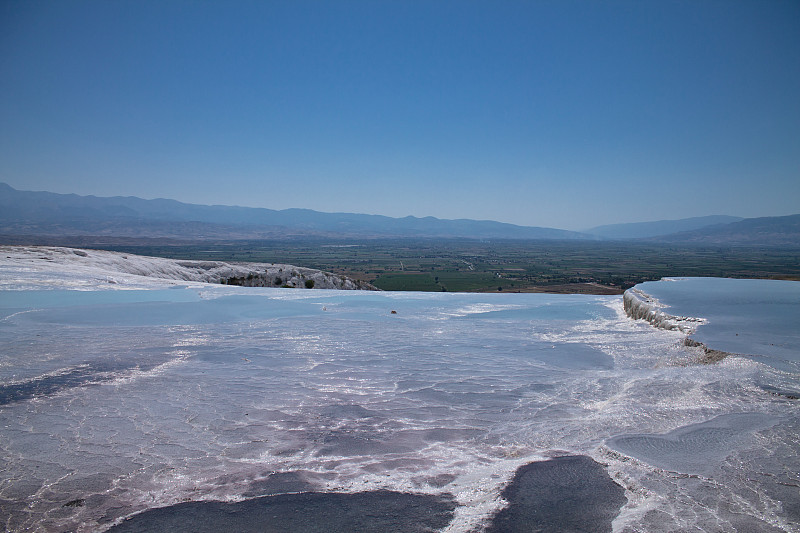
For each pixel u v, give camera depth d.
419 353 7.54
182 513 3.10
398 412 4.94
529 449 4.05
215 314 11.14
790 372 5.73
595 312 12.15
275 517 3.05
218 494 3.33
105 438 4.20
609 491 3.32
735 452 3.79
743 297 11.29
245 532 2.89
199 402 5.15
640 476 3.48
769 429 4.21
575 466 3.71
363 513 3.10
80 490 3.35
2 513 3.05
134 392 5.46
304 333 9.04
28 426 4.44
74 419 4.62
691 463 3.65
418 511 3.12
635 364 6.93
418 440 4.24
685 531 2.82
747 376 5.64
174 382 5.86
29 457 3.83
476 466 3.74
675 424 4.43
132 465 3.73
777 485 3.29
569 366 6.82
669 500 3.15
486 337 8.84
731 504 3.08
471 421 4.70
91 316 10.49
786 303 10.45
